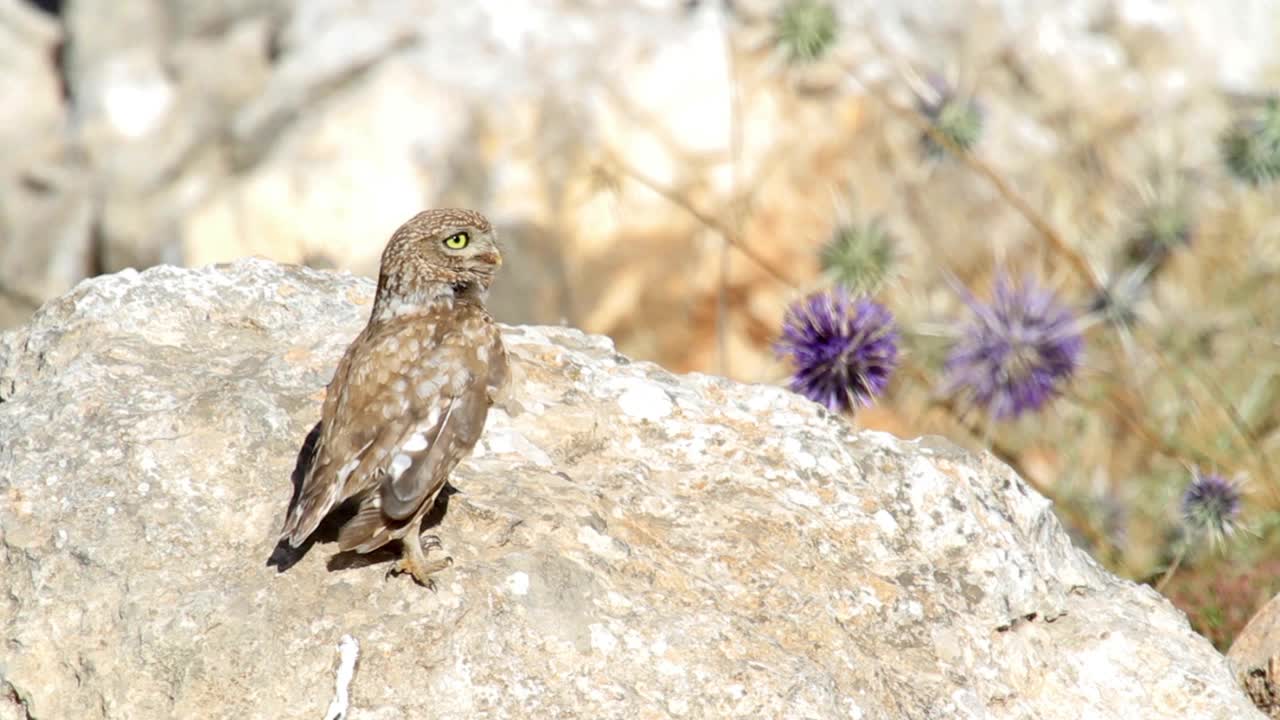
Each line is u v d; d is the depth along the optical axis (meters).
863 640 8.57
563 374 9.79
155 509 8.38
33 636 7.97
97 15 18.73
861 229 14.43
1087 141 18.34
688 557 8.64
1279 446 14.79
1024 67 18.45
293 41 17.91
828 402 12.11
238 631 7.79
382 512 7.64
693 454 9.40
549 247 16.91
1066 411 15.31
